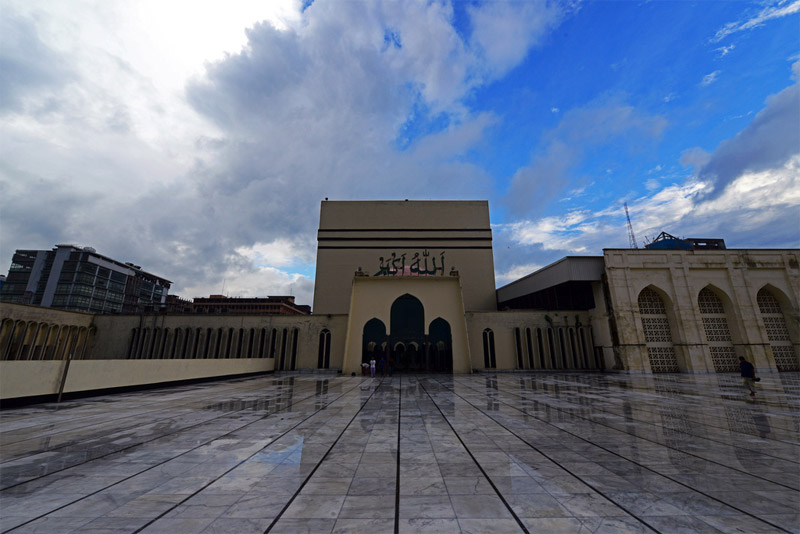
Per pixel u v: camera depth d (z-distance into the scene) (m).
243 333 31.55
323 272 41.53
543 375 27.84
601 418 9.70
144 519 3.85
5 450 6.59
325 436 7.67
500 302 43.53
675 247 33.22
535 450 6.56
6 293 102.19
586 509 4.08
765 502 4.24
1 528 3.63
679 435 7.68
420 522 3.79
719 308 30.62
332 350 31.03
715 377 24.86
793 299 30.11
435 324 35.66
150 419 9.67
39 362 12.90
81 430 8.29
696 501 4.28
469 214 43.59
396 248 42.38
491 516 3.92
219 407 11.82
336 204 43.66
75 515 3.94
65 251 104.00
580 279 31.02
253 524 3.75
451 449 6.64
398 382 21.66
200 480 5.04
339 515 3.95
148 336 31.34
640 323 29.09
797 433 7.83
